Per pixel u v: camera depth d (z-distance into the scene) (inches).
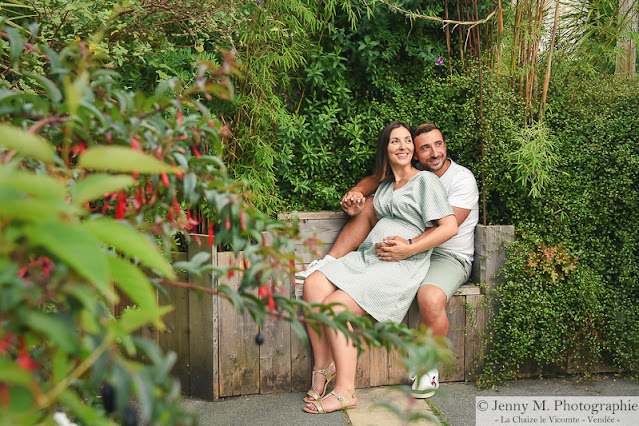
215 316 104.3
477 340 114.5
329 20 133.0
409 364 30.0
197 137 39.2
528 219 121.5
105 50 82.9
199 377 107.3
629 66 154.0
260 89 119.0
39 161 33.1
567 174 119.0
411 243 110.0
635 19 146.2
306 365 110.1
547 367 117.0
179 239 111.5
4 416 20.9
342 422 95.5
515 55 130.7
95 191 23.8
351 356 100.8
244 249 38.8
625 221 119.2
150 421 23.7
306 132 127.1
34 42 66.9
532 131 116.6
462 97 130.9
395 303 106.7
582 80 132.1
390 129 118.6
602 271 119.3
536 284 111.8
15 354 26.9
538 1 128.6
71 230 20.7
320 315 37.9
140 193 38.0
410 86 136.1
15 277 21.2
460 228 119.0
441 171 122.5
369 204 123.7
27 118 32.2
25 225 20.9
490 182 121.8
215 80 38.7
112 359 23.3
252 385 108.3
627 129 118.1
